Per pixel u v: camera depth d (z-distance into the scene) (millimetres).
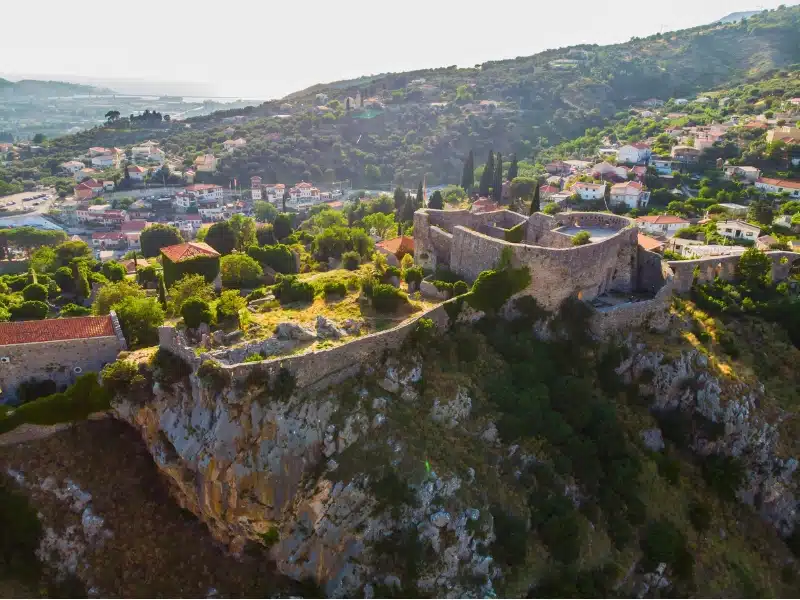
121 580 53062
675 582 61094
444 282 78000
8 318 79938
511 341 70812
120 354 61469
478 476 57594
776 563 66812
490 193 190625
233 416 54562
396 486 53625
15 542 52094
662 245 110875
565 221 90312
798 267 94875
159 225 158375
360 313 71250
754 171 170375
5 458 55562
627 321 76625
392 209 188625
